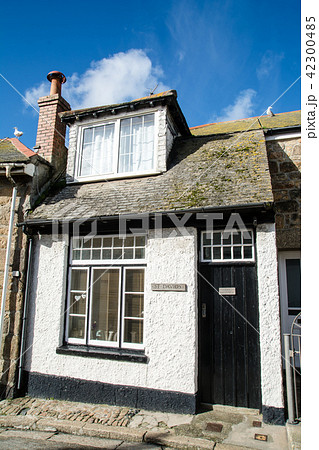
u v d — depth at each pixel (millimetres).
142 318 5547
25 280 6168
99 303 5895
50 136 7734
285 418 4492
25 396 5758
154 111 7164
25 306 6082
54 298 5992
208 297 5223
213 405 4902
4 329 6004
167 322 5172
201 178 6133
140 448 4020
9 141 8453
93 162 7484
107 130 7570
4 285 6121
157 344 5152
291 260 6703
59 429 4574
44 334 5902
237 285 5125
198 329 5148
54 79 8438
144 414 4832
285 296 6570
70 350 5605
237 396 4840
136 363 5211
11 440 4289
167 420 4609
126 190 6535
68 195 6922
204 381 5020
